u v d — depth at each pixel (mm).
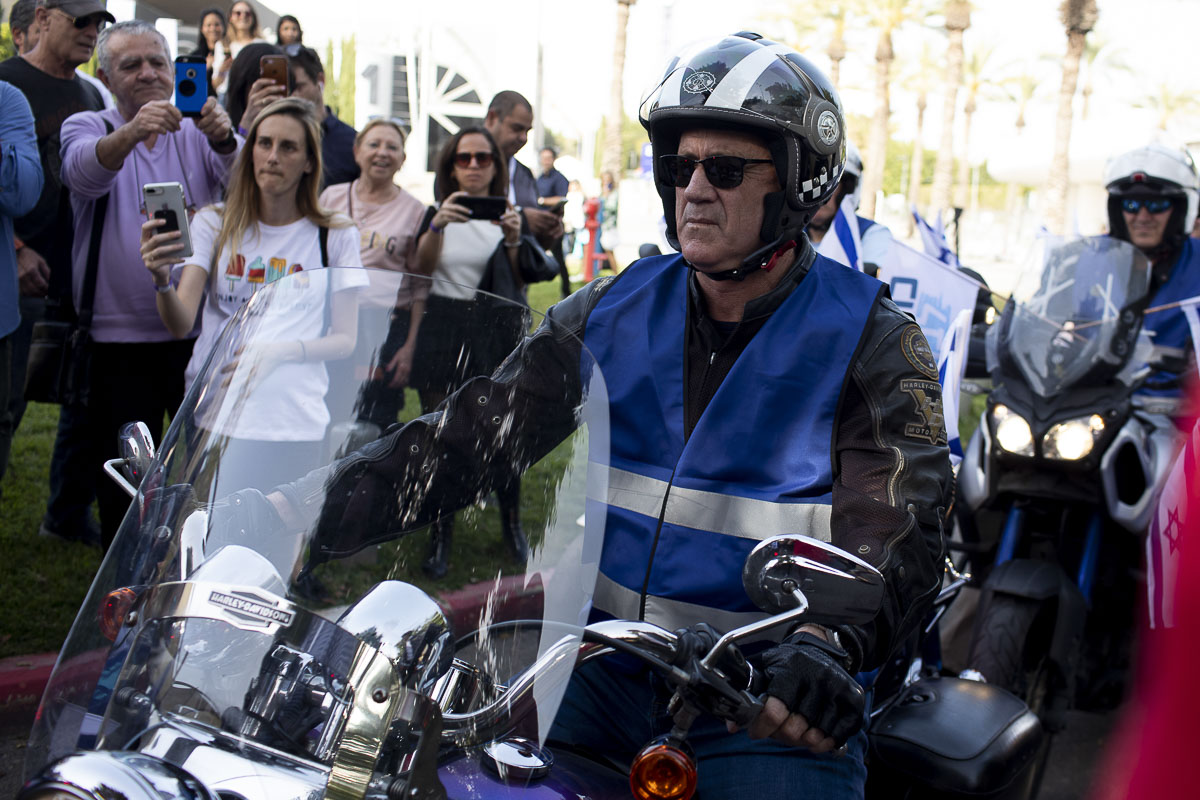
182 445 1552
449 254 4582
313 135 3607
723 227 1896
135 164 4094
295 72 5203
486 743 1387
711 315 2000
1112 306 3646
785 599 1463
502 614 1417
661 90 1937
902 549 1696
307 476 1467
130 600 1388
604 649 1457
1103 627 3668
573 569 1527
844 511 1760
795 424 1880
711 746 1841
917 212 4922
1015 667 3240
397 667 1290
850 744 1857
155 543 1438
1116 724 3949
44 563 4551
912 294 4148
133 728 1272
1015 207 36344
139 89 4211
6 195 3908
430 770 1279
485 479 1501
